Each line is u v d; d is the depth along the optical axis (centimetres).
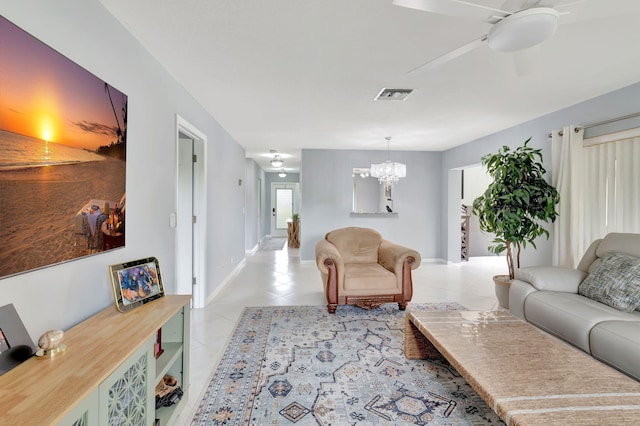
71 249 136
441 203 638
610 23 188
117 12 173
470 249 746
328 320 312
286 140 532
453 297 393
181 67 245
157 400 159
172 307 162
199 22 185
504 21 139
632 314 212
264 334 278
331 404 180
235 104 337
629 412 117
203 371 216
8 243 107
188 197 346
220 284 426
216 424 164
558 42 211
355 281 330
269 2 167
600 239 283
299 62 238
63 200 131
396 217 631
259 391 193
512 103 337
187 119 297
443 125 427
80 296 145
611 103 301
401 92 303
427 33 198
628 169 289
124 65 187
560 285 265
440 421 167
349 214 620
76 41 144
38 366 103
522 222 335
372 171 530
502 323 208
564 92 304
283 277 503
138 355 124
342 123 416
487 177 779
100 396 99
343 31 196
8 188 106
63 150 131
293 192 1126
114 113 170
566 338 222
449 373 214
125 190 182
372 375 211
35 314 120
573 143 327
